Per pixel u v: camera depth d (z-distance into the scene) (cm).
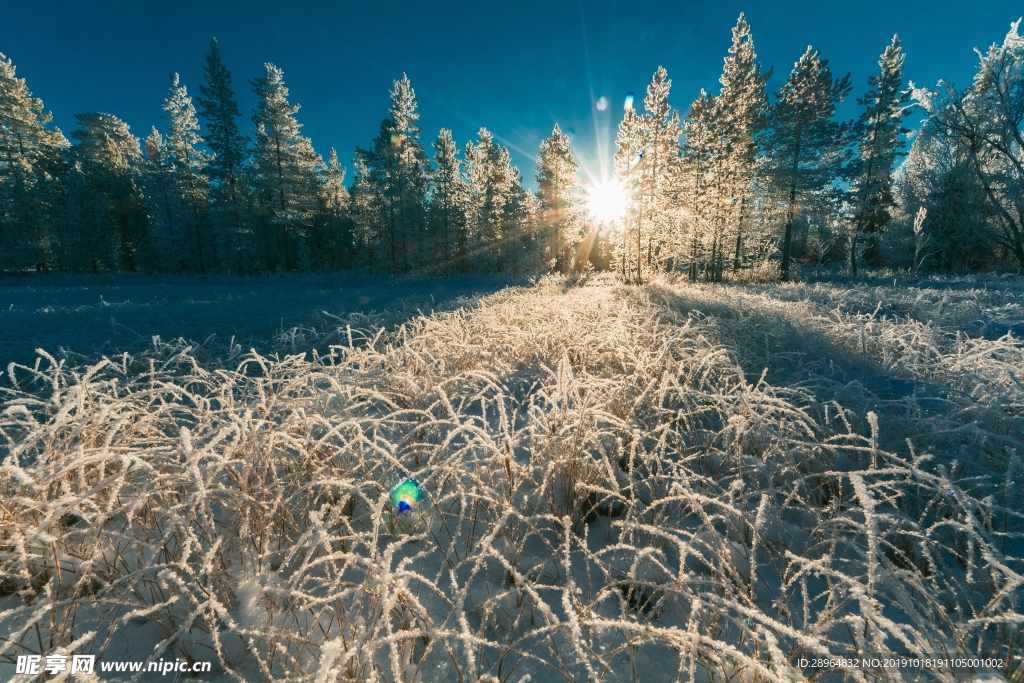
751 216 2791
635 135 2903
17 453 174
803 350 460
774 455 229
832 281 2164
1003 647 136
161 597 157
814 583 170
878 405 280
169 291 2050
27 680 118
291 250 3784
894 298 1002
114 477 148
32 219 3509
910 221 2355
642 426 268
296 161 3566
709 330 499
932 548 171
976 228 2120
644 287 1534
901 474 222
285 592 126
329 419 245
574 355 444
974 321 632
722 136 2819
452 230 3953
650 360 365
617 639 151
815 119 2456
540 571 174
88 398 224
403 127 3681
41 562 164
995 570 139
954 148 2230
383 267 3684
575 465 223
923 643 111
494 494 201
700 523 212
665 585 140
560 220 4469
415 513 213
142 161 4891
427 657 143
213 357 579
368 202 3950
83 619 152
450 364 431
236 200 3553
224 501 171
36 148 3941
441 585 175
